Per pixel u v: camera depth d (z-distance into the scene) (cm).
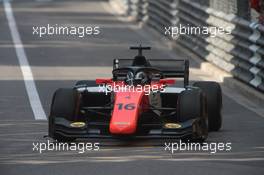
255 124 4881
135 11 12619
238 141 4225
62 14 13262
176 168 3481
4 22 11850
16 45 9269
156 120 4247
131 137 3900
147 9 11575
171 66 4481
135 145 4050
